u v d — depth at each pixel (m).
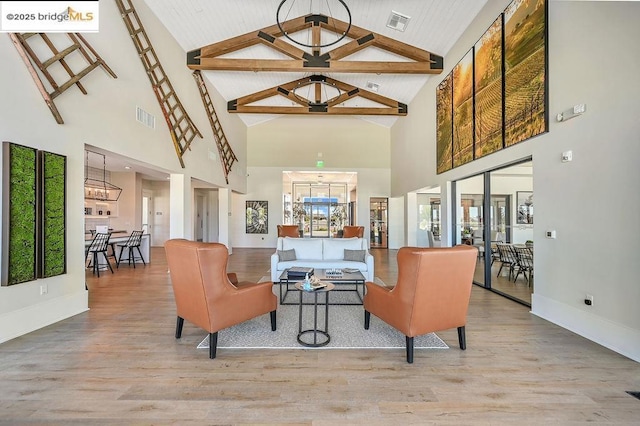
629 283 2.38
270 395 1.90
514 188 4.57
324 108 7.92
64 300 3.24
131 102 4.24
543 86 3.22
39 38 2.91
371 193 10.55
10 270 2.62
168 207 10.78
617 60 2.45
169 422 1.65
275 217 10.66
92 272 5.90
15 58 2.69
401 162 8.89
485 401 1.85
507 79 3.85
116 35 3.93
